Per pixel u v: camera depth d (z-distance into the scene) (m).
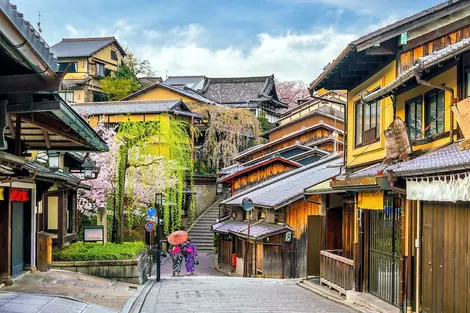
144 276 19.97
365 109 15.02
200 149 46.28
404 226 10.98
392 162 11.25
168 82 72.44
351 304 13.10
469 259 8.41
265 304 13.32
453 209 9.04
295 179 27.89
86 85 50.84
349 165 16.17
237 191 34.88
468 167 7.15
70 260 17.52
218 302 13.72
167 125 24.91
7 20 4.39
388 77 13.03
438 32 12.09
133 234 34.06
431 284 9.94
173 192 29.03
